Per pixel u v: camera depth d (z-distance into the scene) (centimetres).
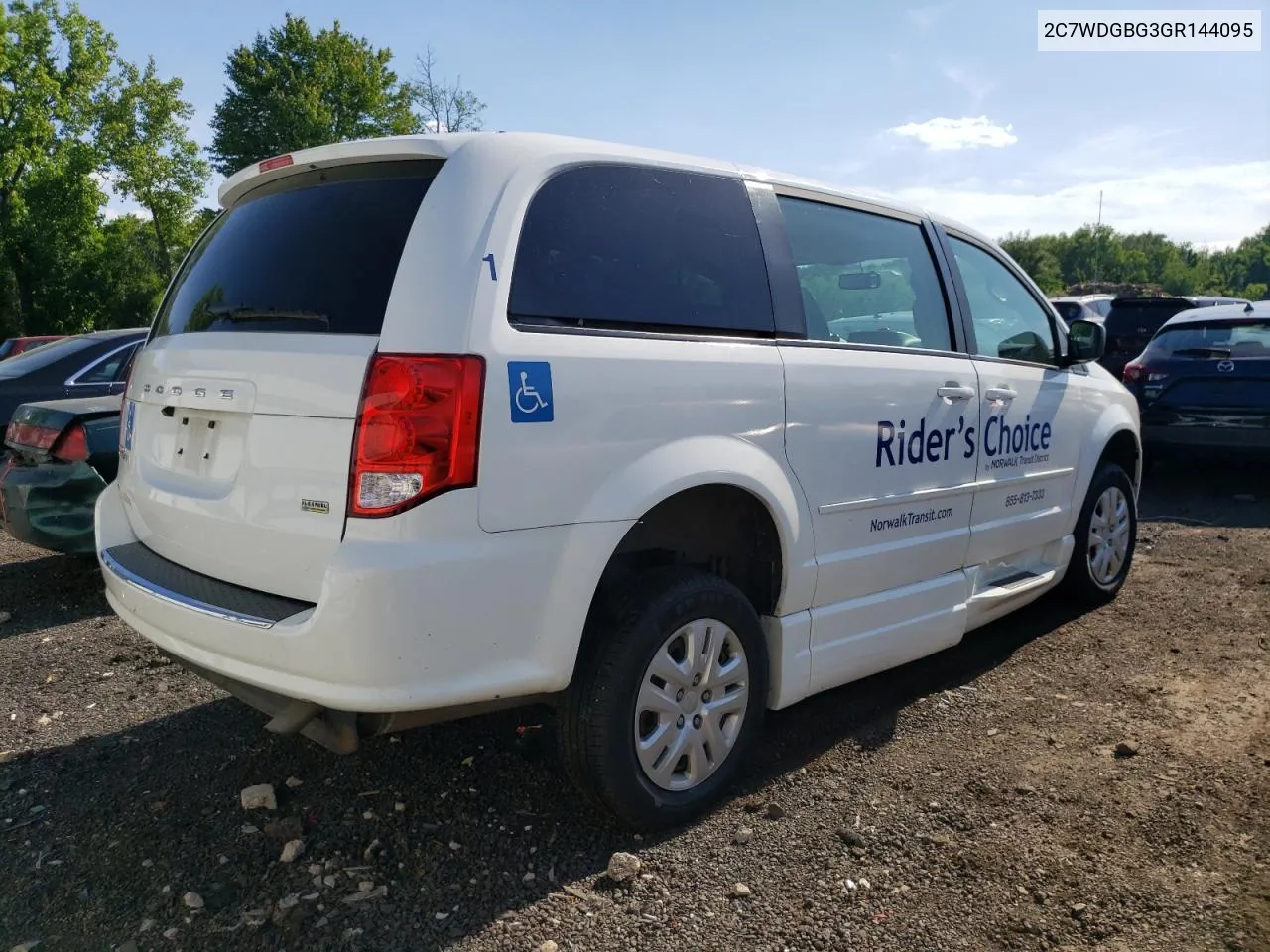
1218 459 826
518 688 258
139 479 324
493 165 268
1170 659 443
